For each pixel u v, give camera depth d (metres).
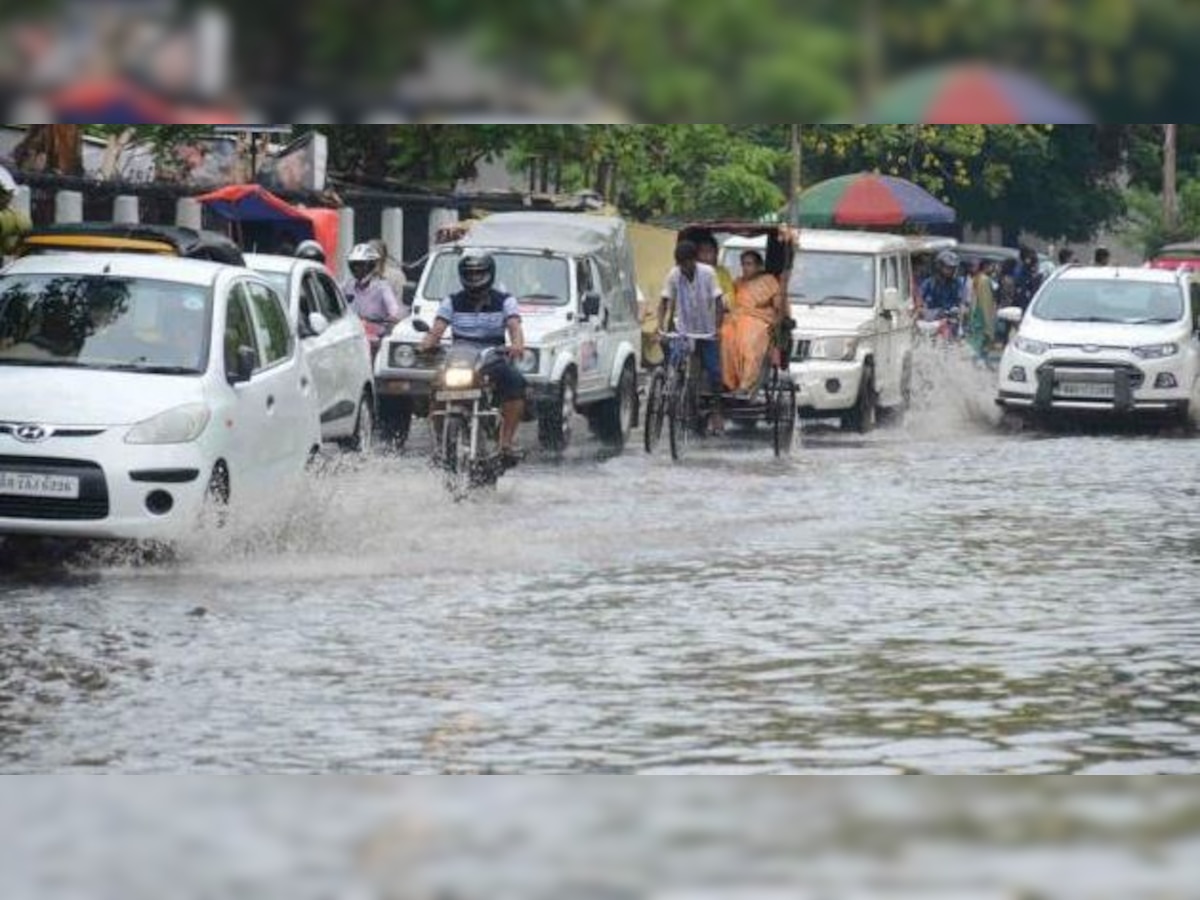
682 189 134.38
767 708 28.14
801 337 81.50
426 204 111.25
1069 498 58.12
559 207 112.19
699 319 71.06
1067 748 25.48
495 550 44.66
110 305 44.34
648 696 28.95
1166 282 87.69
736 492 58.41
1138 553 45.94
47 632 33.66
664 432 77.50
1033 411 85.56
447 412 55.03
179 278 45.25
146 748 25.12
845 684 30.03
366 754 24.89
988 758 24.84
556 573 41.59
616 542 46.56
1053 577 41.94
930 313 115.12
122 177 95.25
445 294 73.56
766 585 40.31
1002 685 30.02
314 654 32.03
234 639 33.25
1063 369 84.25
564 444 71.44
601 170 127.31
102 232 58.47
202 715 27.31
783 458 70.75
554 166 128.75
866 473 65.12
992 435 83.00
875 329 83.69
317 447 49.47
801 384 81.31
